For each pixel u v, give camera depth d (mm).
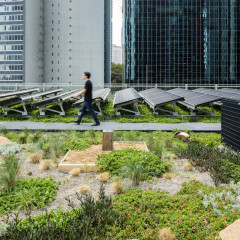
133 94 18438
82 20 88500
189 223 3855
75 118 15109
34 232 3562
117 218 4035
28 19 82125
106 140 7957
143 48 65062
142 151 7141
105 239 3621
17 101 16094
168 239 3557
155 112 17062
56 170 6578
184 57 65125
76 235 3410
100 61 88500
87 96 12703
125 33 65125
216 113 17281
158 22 65125
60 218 3938
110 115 16531
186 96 19125
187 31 65188
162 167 6355
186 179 6012
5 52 83062
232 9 65062
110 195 5078
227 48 65375
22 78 82188
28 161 7328
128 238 3639
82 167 6488
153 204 4535
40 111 16297
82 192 5176
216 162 6590
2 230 3584
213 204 4414
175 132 10844
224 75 65250
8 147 8312
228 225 3787
